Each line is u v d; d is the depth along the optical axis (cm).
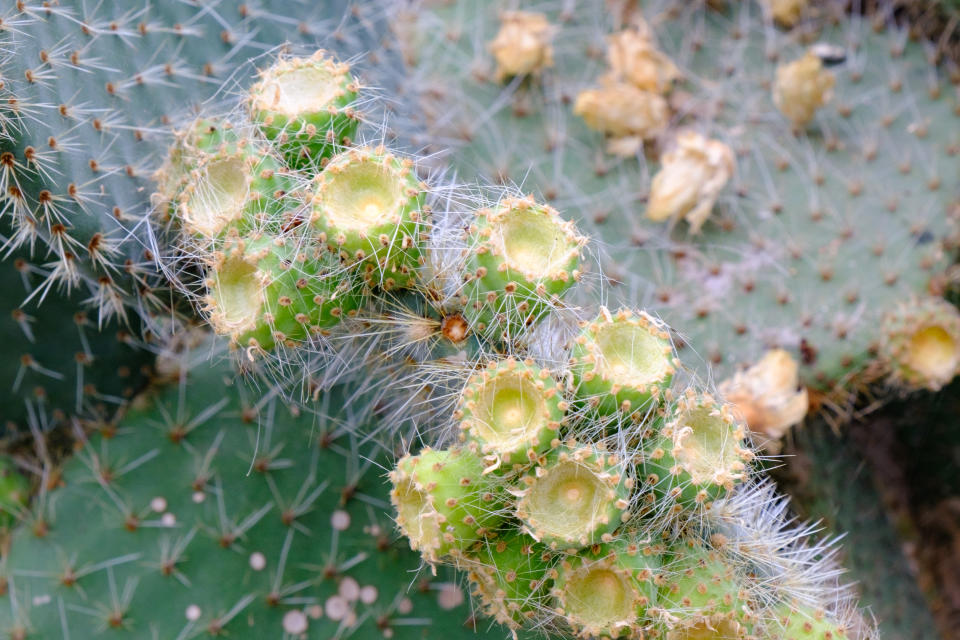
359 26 63
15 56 54
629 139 64
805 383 62
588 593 48
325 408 57
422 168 59
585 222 63
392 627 56
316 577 56
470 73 65
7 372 57
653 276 62
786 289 63
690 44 68
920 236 64
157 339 58
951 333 62
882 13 70
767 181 65
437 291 51
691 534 49
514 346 51
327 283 50
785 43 69
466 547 49
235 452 57
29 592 55
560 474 48
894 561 65
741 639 49
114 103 56
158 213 55
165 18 58
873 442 68
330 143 52
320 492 57
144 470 57
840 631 51
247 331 50
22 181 54
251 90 53
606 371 48
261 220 50
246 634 55
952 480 69
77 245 55
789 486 62
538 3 67
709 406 49
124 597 55
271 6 60
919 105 68
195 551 56
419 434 55
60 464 57
